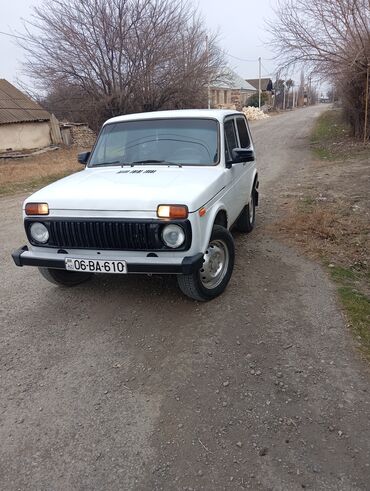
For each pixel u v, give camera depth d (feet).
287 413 9.10
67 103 89.61
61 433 8.80
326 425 8.75
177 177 13.23
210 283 13.80
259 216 24.17
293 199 27.99
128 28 79.30
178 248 11.51
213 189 12.98
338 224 21.81
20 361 11.23
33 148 86.89
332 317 12.83
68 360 11.20
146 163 15.14
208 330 12.25
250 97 229.86
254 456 8.07
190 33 88.89
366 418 8.90
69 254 12.44
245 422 8.89
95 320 13.09
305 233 20.61
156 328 12.50
